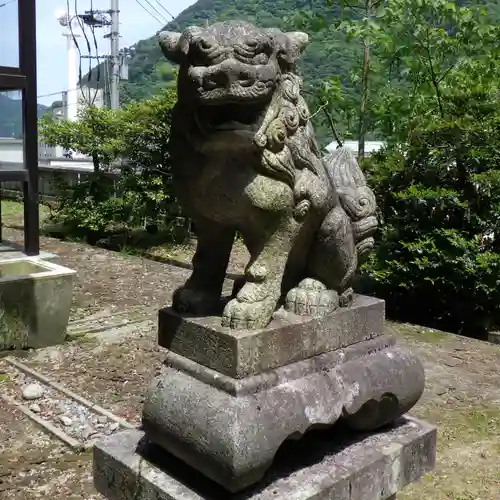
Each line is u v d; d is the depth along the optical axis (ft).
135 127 28.40
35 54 17.08
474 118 19.19
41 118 33.76
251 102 5.87
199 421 6.22
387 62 24.14
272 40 6.01
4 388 13.29
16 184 40.98
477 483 9.93
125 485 6.94
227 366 6.35
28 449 10.89
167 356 7.11
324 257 7.30
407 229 18.84
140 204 29.73
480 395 13.20
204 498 6.24
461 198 18.61
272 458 6.21
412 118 21.71
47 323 15.69
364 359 7.47
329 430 7.78
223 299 7.61
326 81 23.18
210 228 6.98
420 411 12.37
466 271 17.61
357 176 7.99
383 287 19.69
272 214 6.53
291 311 7.14
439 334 17.37
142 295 20.93
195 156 6.43
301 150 6.61
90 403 12.44
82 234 31.17
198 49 5.77
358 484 6.90
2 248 18.57
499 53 21.94
